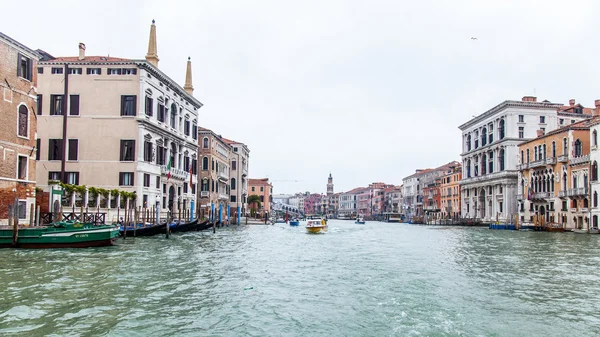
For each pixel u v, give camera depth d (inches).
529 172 2390.5
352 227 3058.6
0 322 371.2
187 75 2252.7
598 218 1785.2
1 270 603.2
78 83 1485.0
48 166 1467.8
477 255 942.4
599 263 794.8
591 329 379.6
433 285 570.3
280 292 520.7
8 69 999.0
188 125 2026.3
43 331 352.5
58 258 729.0
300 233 1936.5
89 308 422.0
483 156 3105.3
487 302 474.3
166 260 755.4
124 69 1491.1
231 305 452.1
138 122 1478.8
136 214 1242.0
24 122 1050.7
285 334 361.7
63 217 1135.0
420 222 4060.0
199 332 363.6
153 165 1582.2
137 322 384.8
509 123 2733.8
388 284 577.0
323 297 495.8
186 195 1971.0
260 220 3277.6
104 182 1470.2
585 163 1887.3
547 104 2728.8
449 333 362.6
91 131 1478.8
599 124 1787.6
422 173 4630.9
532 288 552.1
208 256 845.8
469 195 3324.3
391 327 379.9
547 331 373.4
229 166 2940.5
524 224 2282.2
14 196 1015.0
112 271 619.2
